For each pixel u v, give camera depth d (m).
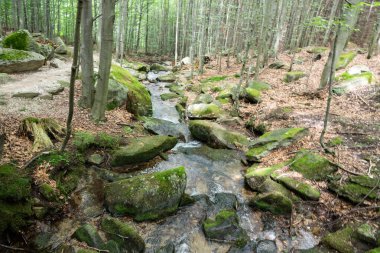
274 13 19.20
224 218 5.70
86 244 4.79
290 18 23.67
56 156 6.32
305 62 18.25
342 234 5.21
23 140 6.76
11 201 4.90
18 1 24.80
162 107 13.02
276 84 14.34
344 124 9.24
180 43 34.66
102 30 7.86
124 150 7.39
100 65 8.27
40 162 6.07
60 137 7.29
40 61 13.24
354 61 16.16
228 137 9.34
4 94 9.31
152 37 38.97
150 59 31.25
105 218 5.43
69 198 5.88
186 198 6.29
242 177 7.58
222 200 6.56
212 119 11.30
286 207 5.94
